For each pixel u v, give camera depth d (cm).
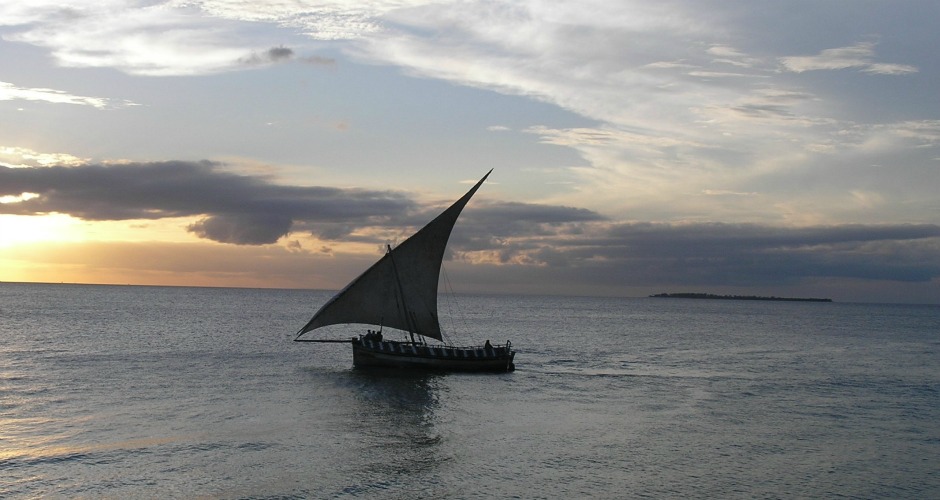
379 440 3741
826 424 4366
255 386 5309
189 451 3462
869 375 6869
